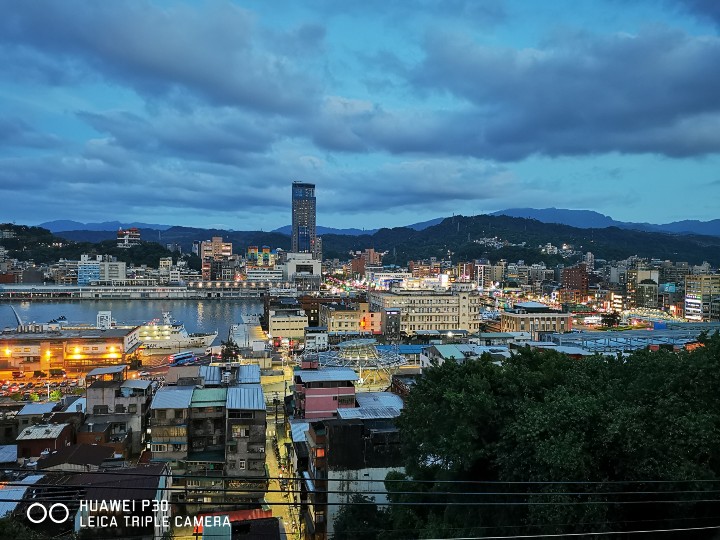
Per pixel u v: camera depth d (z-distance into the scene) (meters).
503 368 46.81
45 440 63.41
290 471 69.25
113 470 51.69
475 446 39.97
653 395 37.25
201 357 154.00
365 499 51.84
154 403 68.50
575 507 31.14
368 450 53.12
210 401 70.06
